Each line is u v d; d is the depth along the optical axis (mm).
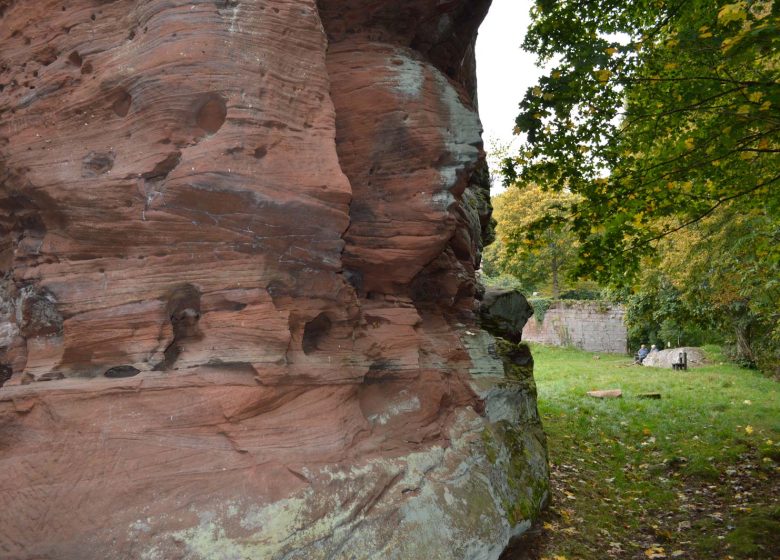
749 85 6910
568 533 5395
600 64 6926
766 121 6887
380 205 5191
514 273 36500
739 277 16891
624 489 7145
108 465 3381
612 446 9133
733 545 5336
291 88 4086
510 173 9609
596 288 38469
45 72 4238
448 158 5305
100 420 3545
